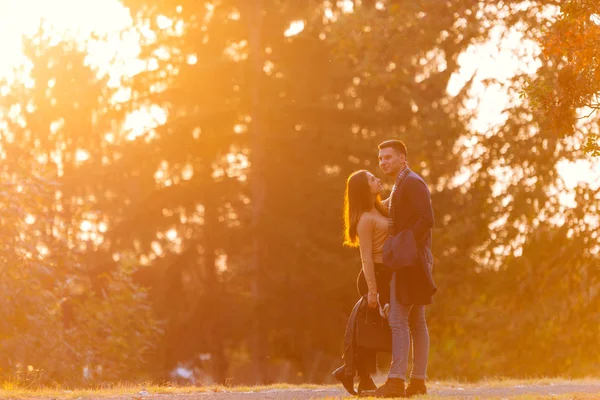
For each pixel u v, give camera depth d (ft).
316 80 258.78
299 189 256.73
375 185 72.08
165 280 267.80
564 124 79.15
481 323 234.17
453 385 99.60
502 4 227.20
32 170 200.54
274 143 258.57
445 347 238.27
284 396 80.84
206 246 267.39
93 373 196.54
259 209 260.01
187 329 259.80
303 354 252.01
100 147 295.89
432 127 239.30
